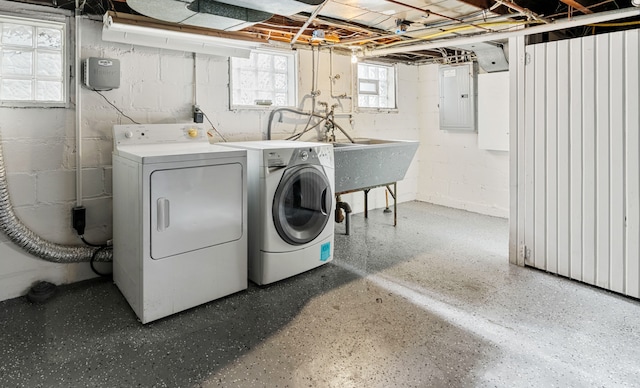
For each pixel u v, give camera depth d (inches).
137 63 117.0
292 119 160.1
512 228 125.0
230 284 103.6
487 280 113.5
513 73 118.4
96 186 113.0
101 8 108.7
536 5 116.8
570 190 109.4
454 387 68.0
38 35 102.4
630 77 95.8
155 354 78.4
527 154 118.0
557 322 89.5
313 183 118.6
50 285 104.7
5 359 76.3
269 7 91.4
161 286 90.7
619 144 99.0
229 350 79.9
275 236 110.0
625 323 88.7
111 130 113.8
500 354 77.5
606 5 117.3
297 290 108.0
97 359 76.6
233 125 141.5
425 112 217.2
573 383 68.6
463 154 202.8
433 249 141.7
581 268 109.3
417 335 84.8
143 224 86.4
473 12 119.6
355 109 186.1
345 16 125.3
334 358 76.9
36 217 104.7
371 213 197.9
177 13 90.5
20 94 101.7
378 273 119.6
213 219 98.0
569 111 107.2
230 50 129.3
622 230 100.6
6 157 98.9
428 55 195.3
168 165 88.7
